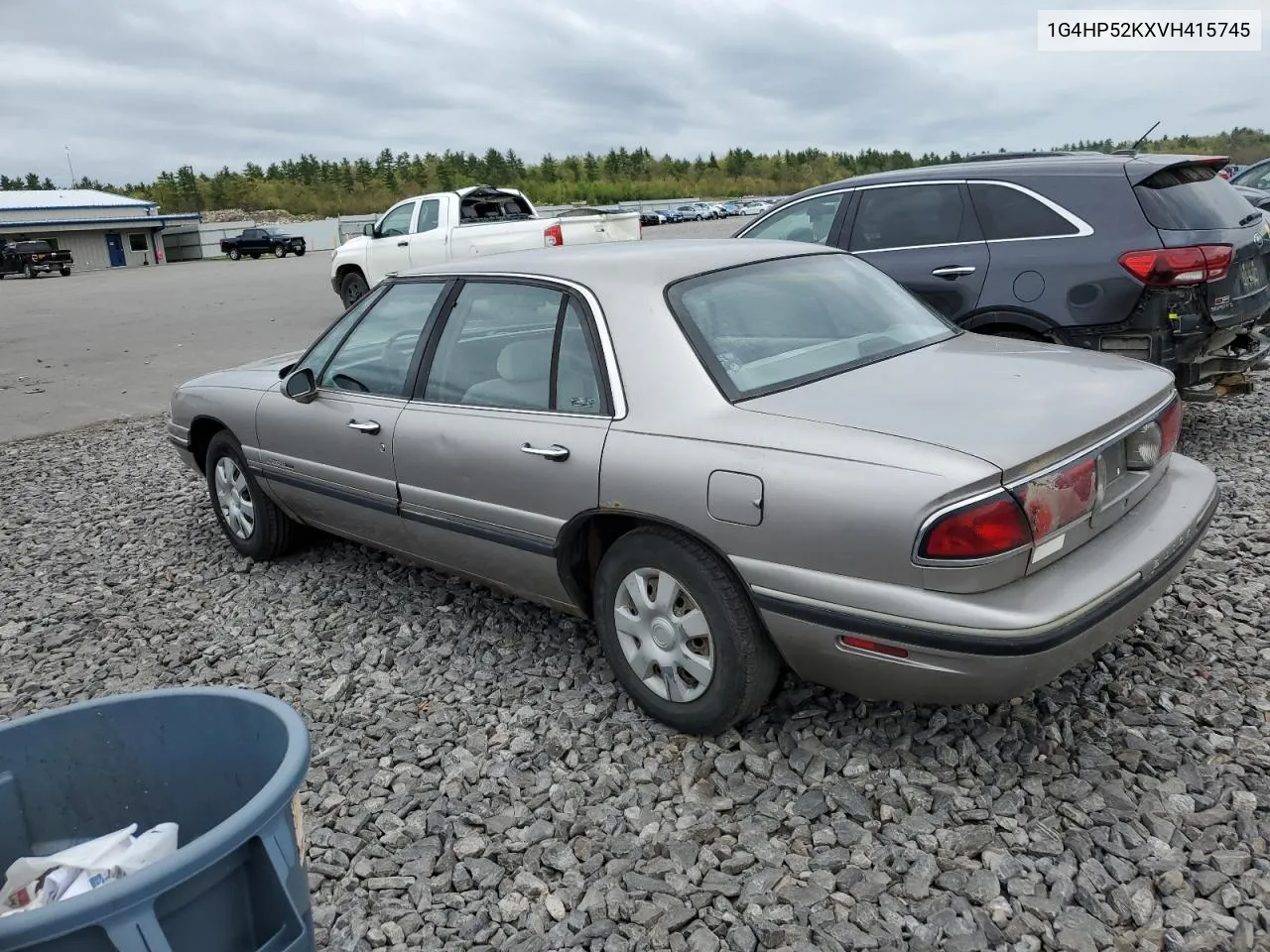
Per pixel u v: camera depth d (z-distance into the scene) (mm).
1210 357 5859
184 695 2057
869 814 3035
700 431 3254
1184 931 2518
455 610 4785
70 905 1458
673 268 3734
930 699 2975
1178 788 3039
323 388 4809
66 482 8000
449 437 4027
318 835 3201
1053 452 2893
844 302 3967
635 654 3566
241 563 5707
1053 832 2891
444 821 3207
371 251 15930
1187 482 3605
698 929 2660
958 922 2592
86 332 18438
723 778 3281
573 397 3650
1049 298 5867
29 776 2035
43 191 62438
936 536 2754
